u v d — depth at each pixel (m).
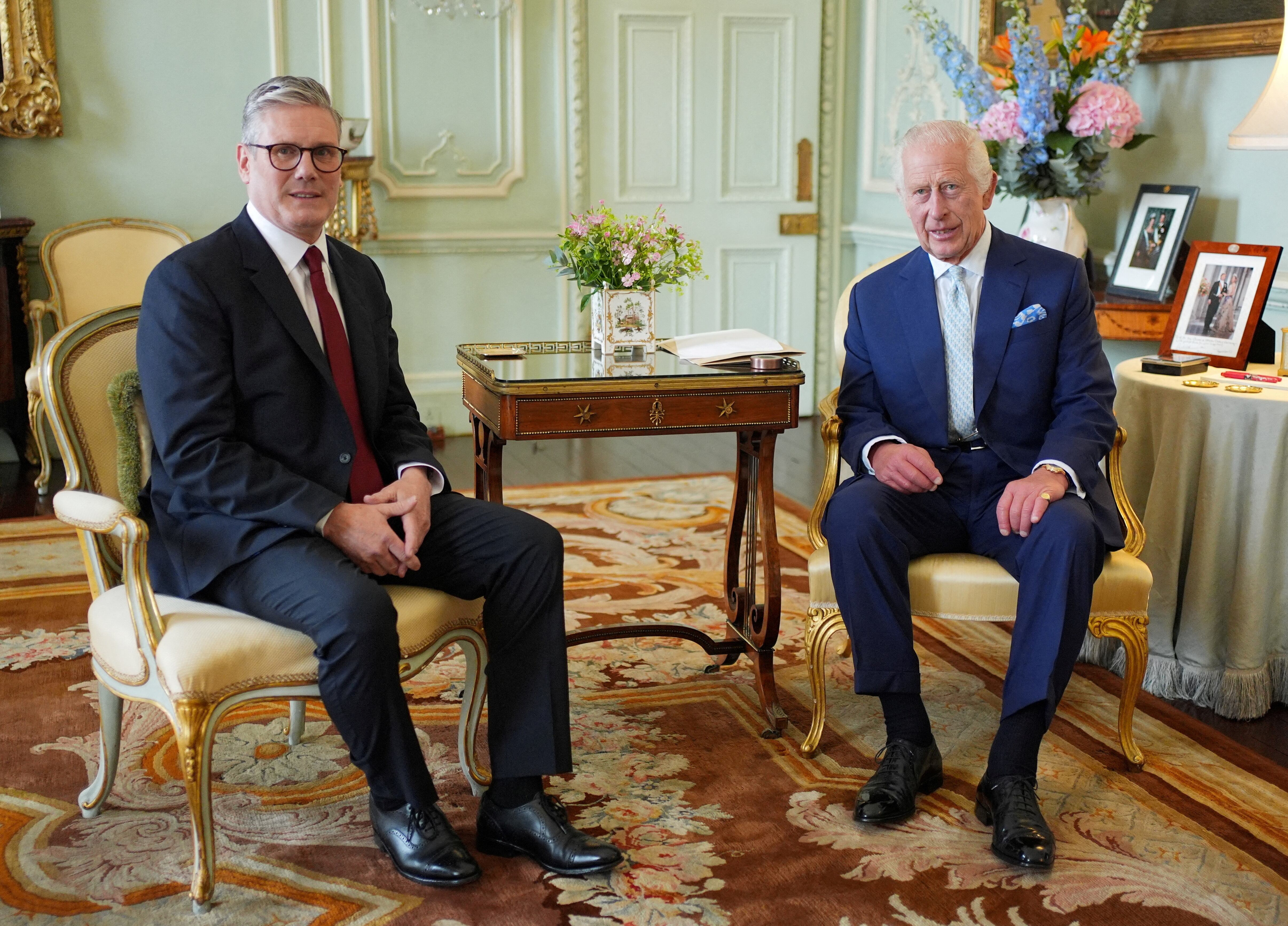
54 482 4.55
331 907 1.88
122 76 4.80
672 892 1.93
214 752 2.43
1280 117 2.67
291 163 2.01
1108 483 2.38
